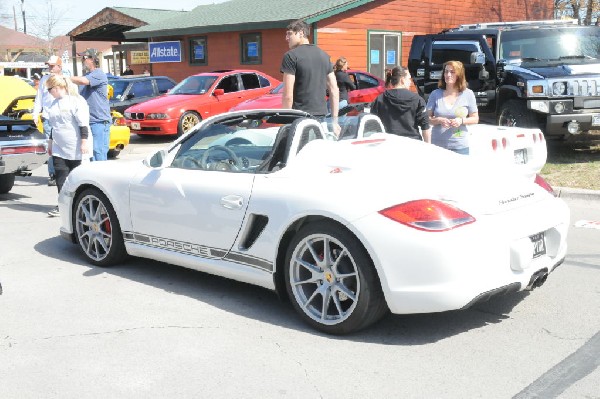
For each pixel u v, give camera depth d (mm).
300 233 4195
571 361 3729
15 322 4473
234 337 4168
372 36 20734
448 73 6422
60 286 5242
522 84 10250
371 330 4242
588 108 10039
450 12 23484
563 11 29688
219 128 5180
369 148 4523
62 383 3572
